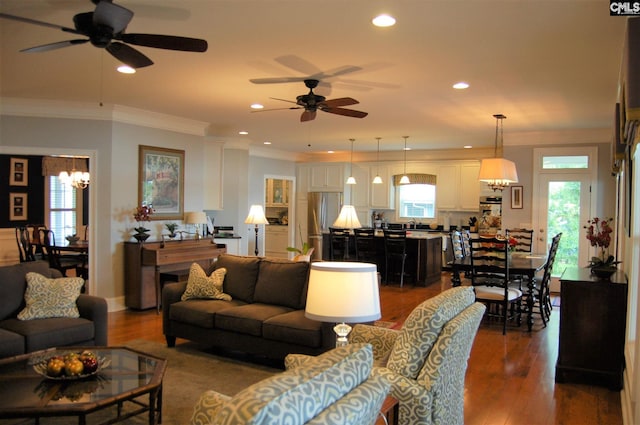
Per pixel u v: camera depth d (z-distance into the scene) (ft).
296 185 37.96
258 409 3.75
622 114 9.39
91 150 19.35
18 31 11.04
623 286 12.50
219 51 12.14
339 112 15.19
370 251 28.53
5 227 28.73
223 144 26.94
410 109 19.17
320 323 12.60
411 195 35.58
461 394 9.02
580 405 11.38
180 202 22.62
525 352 15.35
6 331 12.01
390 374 7.47
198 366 13.70
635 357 9.46
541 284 19.24
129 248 20.18
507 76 14.16
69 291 13.60
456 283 20.12
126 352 10.93
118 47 9.19
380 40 11.21
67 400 8.33
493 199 31.96
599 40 10.96
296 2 9.19
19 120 18.51
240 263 16.08
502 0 8.97
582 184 24.35
